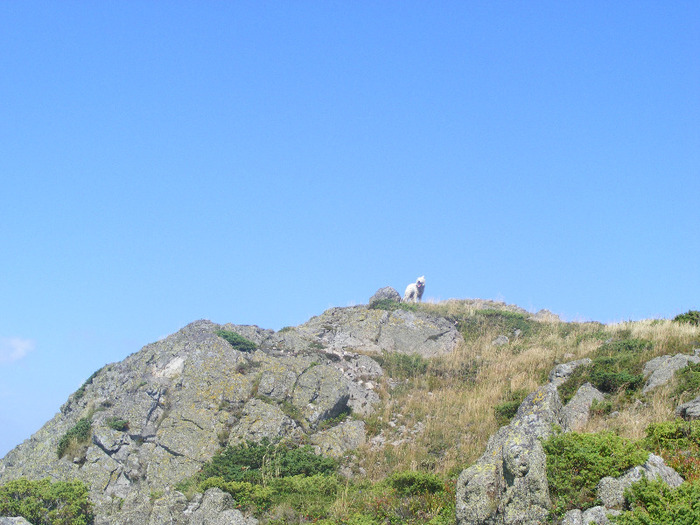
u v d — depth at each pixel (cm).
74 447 2580
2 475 2752
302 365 2805
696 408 1728
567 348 2864
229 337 3122
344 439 2436
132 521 1950
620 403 2016
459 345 3300
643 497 1210
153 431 2598
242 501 1947
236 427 2508
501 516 1361
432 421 2458
